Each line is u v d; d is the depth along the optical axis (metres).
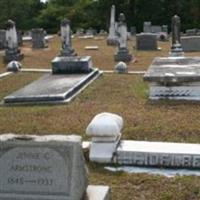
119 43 22.53
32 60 23.52
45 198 4.52
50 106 11.38
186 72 12.01
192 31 43.03
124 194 5.80
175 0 59.88
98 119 7.04
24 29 63.59
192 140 7.94
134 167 6.75
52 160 4.56
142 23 60.97
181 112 10.12
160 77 11.43
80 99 12.11
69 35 23.52
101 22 63.28
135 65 20.81
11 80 16.28
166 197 5.70
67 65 16.25
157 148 6.91
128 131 8.45
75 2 69.25
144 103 11.30
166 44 35.03
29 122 9.60
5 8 61.47
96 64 21.30
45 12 66.88
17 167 4.61
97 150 6.92
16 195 4.56
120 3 61.50
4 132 8.88
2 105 11.77
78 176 4.58
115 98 12.17
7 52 23.22
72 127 9.01
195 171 6.58
